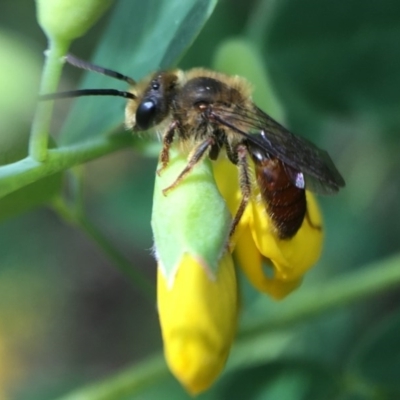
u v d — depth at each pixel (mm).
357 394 91
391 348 91
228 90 81
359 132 116
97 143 78
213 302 72
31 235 157
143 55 80
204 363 72
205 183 74
